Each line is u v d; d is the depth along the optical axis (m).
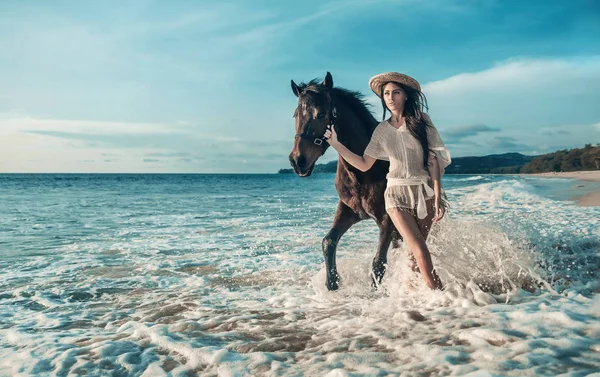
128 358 3.07
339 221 4.79
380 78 4.19
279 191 32.44
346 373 2.51
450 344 2.91
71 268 6.57
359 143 4.64
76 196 26.56
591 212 11.27
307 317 3.90
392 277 4.63
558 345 2.70
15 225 11.83
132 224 11.95
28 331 3.88
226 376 2.69
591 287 4.24
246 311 4.21
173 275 6.07
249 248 7.99
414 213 4.16
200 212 15.41
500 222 5.78
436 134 4.12
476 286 4.08
